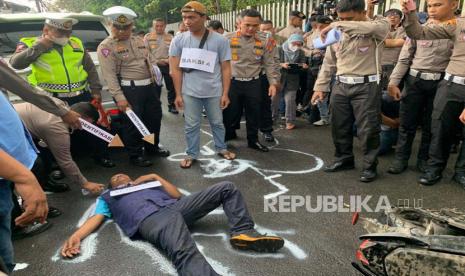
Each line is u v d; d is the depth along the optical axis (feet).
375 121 11.76
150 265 8.20
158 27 22.63
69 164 10.86
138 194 9.29
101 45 12.91
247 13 14.12
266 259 8.30
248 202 11.03
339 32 11.37
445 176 12.37
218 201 9.06
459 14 15.38
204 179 12.85
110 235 9.30
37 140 11.02
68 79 12.89
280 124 19.51
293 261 8.21
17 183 4.38
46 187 12.01
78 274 8.02
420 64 11.75
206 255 8.48
